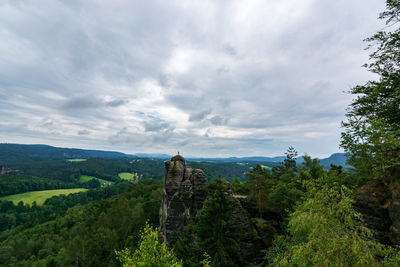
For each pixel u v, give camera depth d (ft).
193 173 176.35
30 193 642.22
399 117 53.31
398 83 54.34
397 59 54.60
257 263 87.81
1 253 261.85
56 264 212.43
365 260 27.12
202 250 79.77
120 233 218.38
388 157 43.16
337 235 30.60
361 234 31.22
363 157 50.03
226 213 74.95
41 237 313.73
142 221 233.35
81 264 188.24
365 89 62.03
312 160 145.28
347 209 31.73
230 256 75.10
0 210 498.28
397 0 49.34
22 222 463.01
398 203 43.75
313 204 34.68
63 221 363.97
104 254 188.96
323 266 29.40
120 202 262.47
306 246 32.55
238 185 176.76
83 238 230.68
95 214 322.34
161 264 42.29
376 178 57.06
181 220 157.58
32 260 255.29
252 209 124.26
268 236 97.86
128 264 42.98
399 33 49.98
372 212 51.31
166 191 177.58
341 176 93.76
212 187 142.72
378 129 40.16
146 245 44.16
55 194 640.58
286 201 99.71
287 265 35.83
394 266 28.50
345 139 49.37
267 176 166.30
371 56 59.00
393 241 43.68
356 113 63.87
